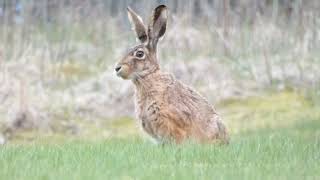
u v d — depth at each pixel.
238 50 35.06
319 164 16.02
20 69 32.72
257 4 37.91
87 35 37.00
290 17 37.53
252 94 32.81
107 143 20.12
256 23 36.31
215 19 35.88
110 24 37.22
